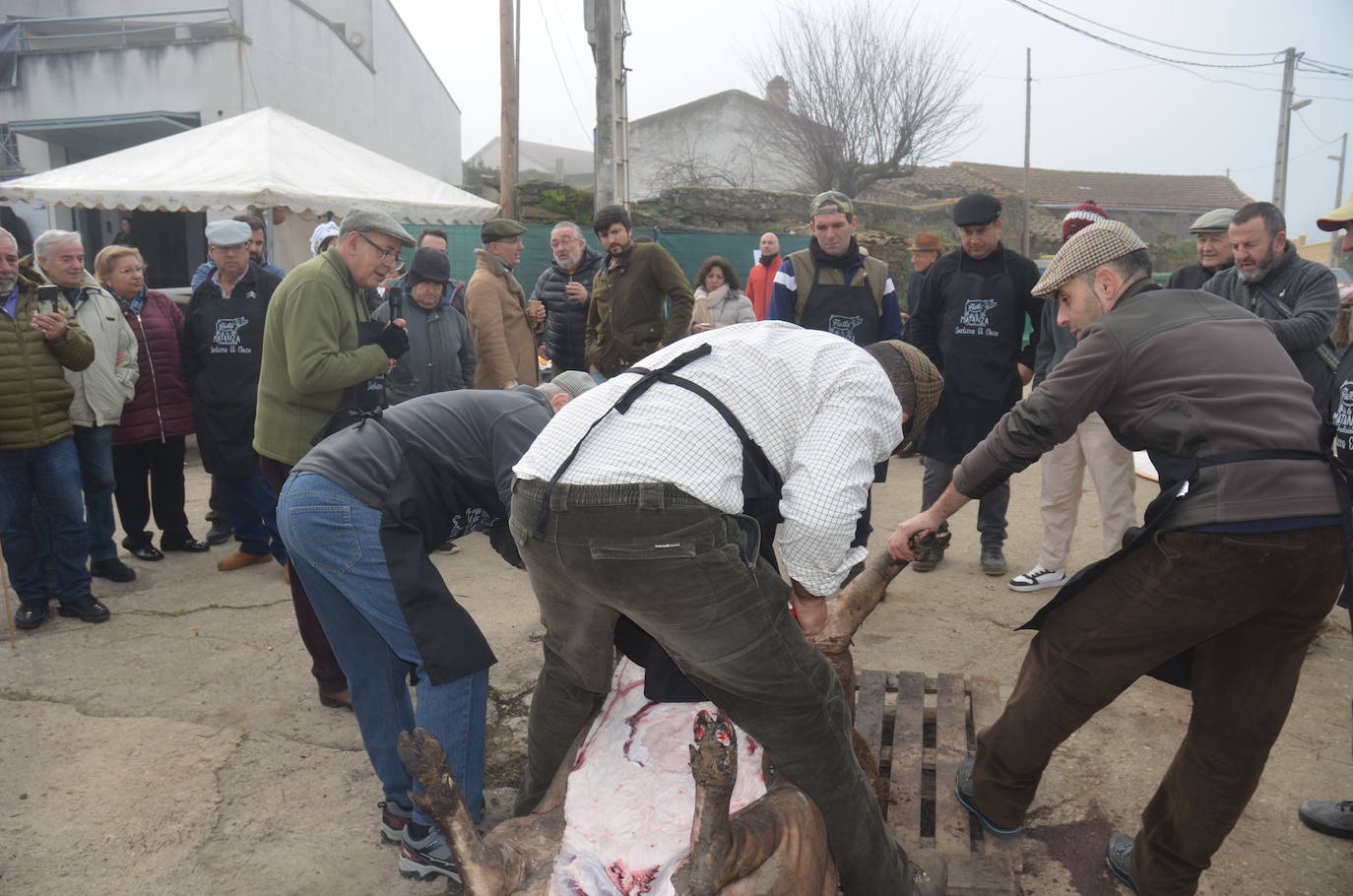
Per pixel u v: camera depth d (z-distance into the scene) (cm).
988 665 418
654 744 204
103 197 745
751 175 3027
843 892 220
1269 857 287
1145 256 254
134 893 276
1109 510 477
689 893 160
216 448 521
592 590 187
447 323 565
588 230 1452
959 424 492
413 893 277
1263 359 231
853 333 490
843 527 187
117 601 498
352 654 279
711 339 207
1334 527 222
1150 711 373
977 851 291
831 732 200
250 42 1425
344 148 907
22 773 335
